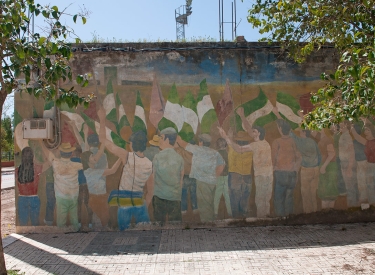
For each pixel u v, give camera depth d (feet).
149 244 20.95
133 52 24.35
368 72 11.19
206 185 24.21
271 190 24.48
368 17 18.19
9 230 25.79
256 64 24.80
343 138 24.97
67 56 14.24
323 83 24.90
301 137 24.76
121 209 23.94
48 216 23.85
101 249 20.22
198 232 23.17
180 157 24.21
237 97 24.61
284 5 20.16
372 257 18.03
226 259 18.21
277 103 24.76
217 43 24.64
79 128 24.07
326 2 19.17
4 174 91.20
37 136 23.27
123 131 24.14
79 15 15.07
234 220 24.29
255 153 24.52
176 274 16.46
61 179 23.91
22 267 17.60
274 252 19.13
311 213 24.63
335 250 19.22
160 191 24.07
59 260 18.53
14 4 13.73
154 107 24.27
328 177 24.81
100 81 24.27
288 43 23.93
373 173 25.11
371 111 12.85
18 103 23.99
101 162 23.99
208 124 24.40
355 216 24.85
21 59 13.84
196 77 24.53
